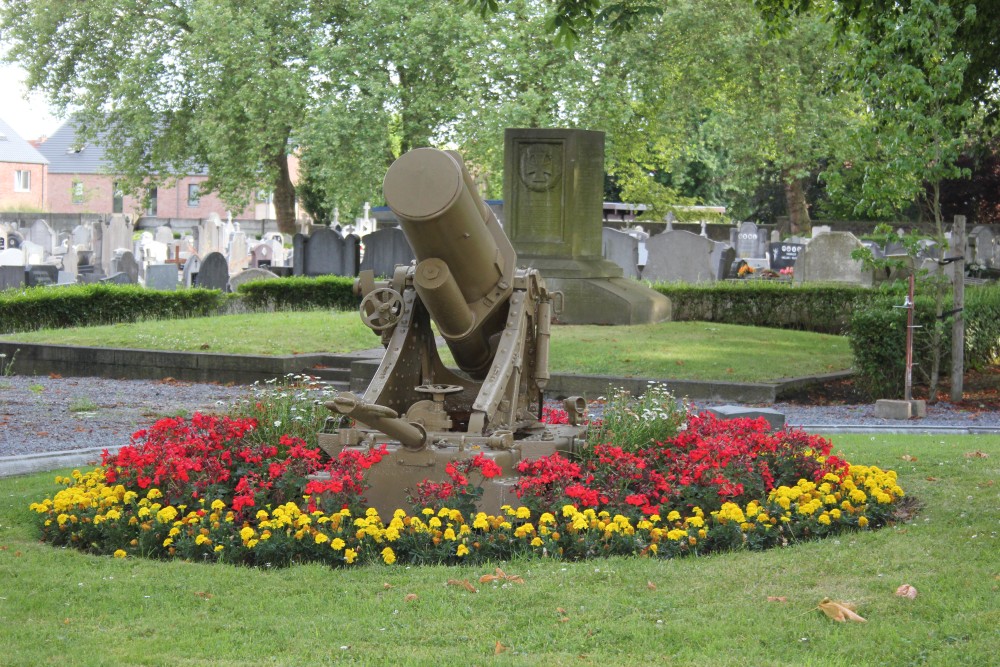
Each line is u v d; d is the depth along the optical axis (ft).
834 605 17.02
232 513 21.47
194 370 52.80
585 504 21.49
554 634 16.30
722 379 47.73
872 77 45.80
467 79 109.09
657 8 49.47
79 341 56.80
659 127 121.29
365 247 85.87
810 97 113.91
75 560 20.57
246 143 120.57
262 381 51.57
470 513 21.27
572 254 62.85
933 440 34.45
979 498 24.58
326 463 24.81
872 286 77.66
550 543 20.57
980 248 116.16
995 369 54.19
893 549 20.48
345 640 16.16
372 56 113.60
